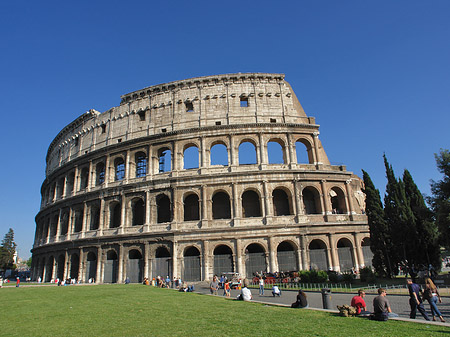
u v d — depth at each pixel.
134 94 77.88
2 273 150.75
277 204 68.25
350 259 64.69
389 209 56.84
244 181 64.88
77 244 72.88
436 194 50.25
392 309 28.03
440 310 26.16
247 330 18.36
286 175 65.69
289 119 71.25
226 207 67.88
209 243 61.91
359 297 23.61
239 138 68.75
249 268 60.66
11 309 28.45
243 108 71.19
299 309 25.97
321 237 63.22
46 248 83.94
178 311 26.03
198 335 17.34
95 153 78.31
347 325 19.27
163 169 74.00
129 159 73.38
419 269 52.62
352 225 65.75
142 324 20.66
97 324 20.92
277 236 62.00
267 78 73.75
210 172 66.62
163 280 61.72
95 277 67.94
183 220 64.81
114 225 74.06
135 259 65.38
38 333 18.47
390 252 55.31
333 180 68.12
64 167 86.44
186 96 73.69
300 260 61.25
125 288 49.84
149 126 73.62
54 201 88.25
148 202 67.19
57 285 63.47
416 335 16.52
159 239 63.66
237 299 34.50
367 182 61.50
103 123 81.19
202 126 69.56
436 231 53.34
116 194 71.00
